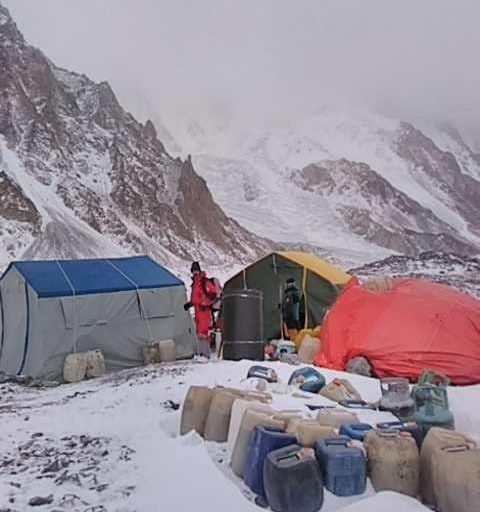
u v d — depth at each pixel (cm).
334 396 557
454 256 4275
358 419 439
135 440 469
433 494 322
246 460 362
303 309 1177
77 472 395
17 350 1018
